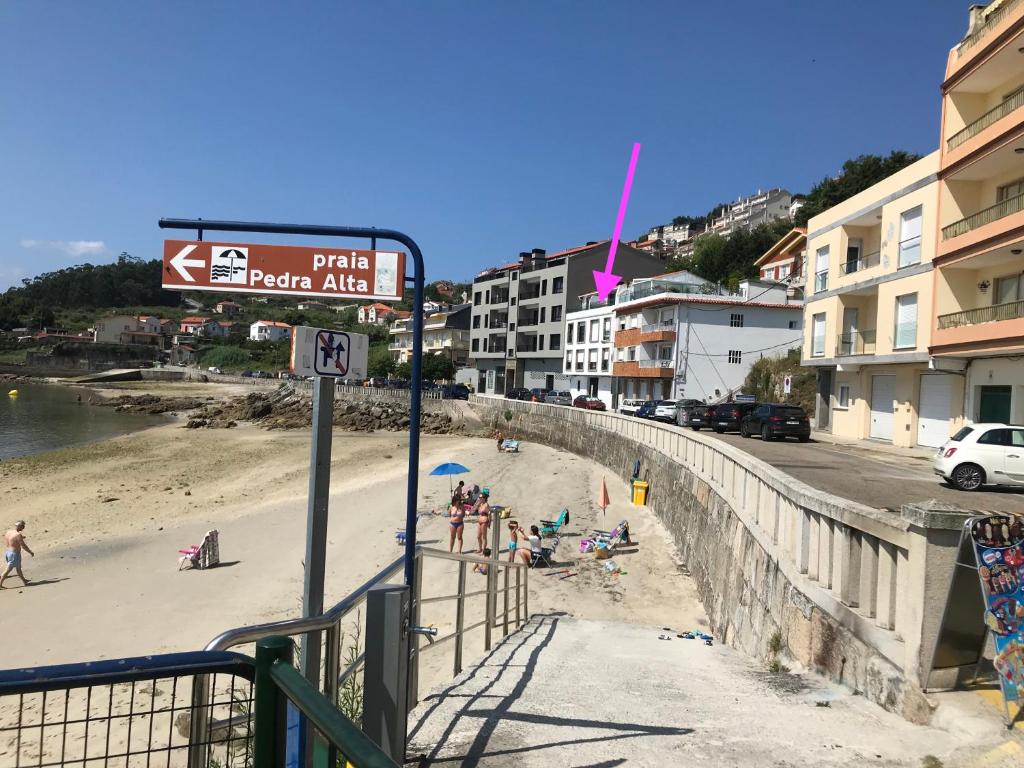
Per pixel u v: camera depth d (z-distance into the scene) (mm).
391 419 59719
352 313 157125
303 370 3865
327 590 15797
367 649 4051
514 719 5062
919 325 23812
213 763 3246
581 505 23906
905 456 22438
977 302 22594
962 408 22562
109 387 106312
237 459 39500
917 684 4762
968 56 21500
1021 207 19750
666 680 6711
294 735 2195
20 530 16594
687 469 17844
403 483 29859
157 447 44844
